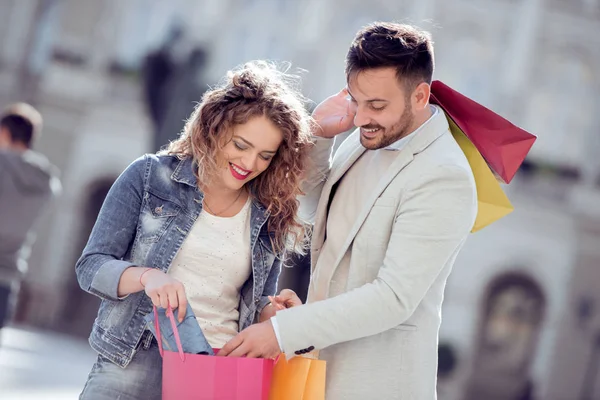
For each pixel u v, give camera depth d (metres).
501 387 36.22
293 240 5.14
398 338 4.73
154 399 4.63
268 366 4.23
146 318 4.40
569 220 36.94
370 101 4.70
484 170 5.03
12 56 36.19
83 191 36.25
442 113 4.90
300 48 37.09
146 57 30.28
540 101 37.94
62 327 33.81
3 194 9.21
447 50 37.53
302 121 4.79
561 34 37.84
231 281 4.78
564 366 36.59
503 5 37.66
